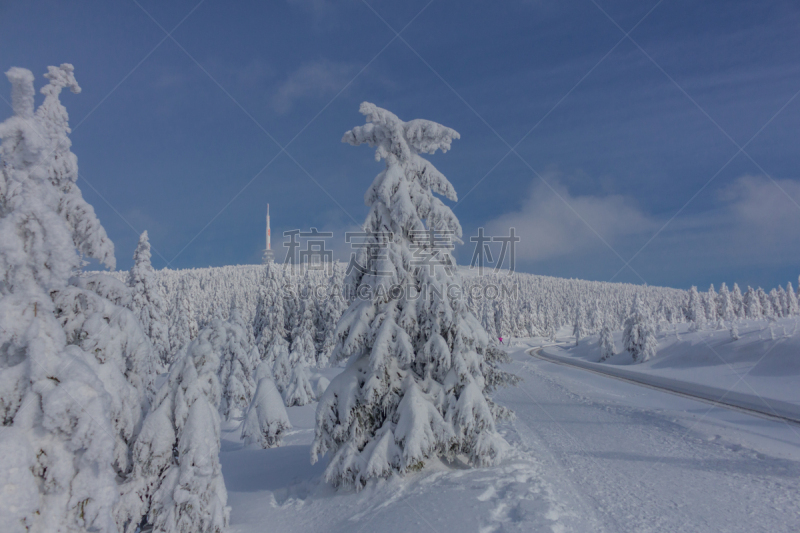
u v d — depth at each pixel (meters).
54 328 6.19
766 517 7.70
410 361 10.18
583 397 26.06
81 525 5.88
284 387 36.53
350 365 11.15
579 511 7.80
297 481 12.50
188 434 8.41
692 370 41.00
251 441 18.64
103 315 8.24
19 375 5.88
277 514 10.07
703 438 14.25
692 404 23.05
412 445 9.46
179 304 51.56
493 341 11.88
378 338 10.20
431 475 9.83
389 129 11.38
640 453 12.69
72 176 8.49
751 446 12.78
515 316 126.31
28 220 6.18
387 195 10.63
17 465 5.21
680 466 11.24
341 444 10.53
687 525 7.34
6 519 5.02
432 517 7.65
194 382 8.79
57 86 8.40
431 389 10.45
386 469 9.64
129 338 8.59
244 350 29.19
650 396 26.80
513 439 13.91
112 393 7.74
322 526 8.75
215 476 8.70
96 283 8.95
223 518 8.60
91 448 5.75
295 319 47.47
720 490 9.23
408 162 11.42
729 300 112.19
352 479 10.08
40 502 5.66
